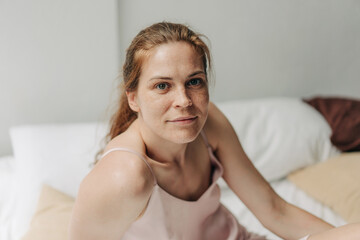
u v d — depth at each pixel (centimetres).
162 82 74
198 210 94
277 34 232
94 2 190
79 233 81
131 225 89
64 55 192
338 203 156
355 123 196
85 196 77
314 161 187
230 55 228
